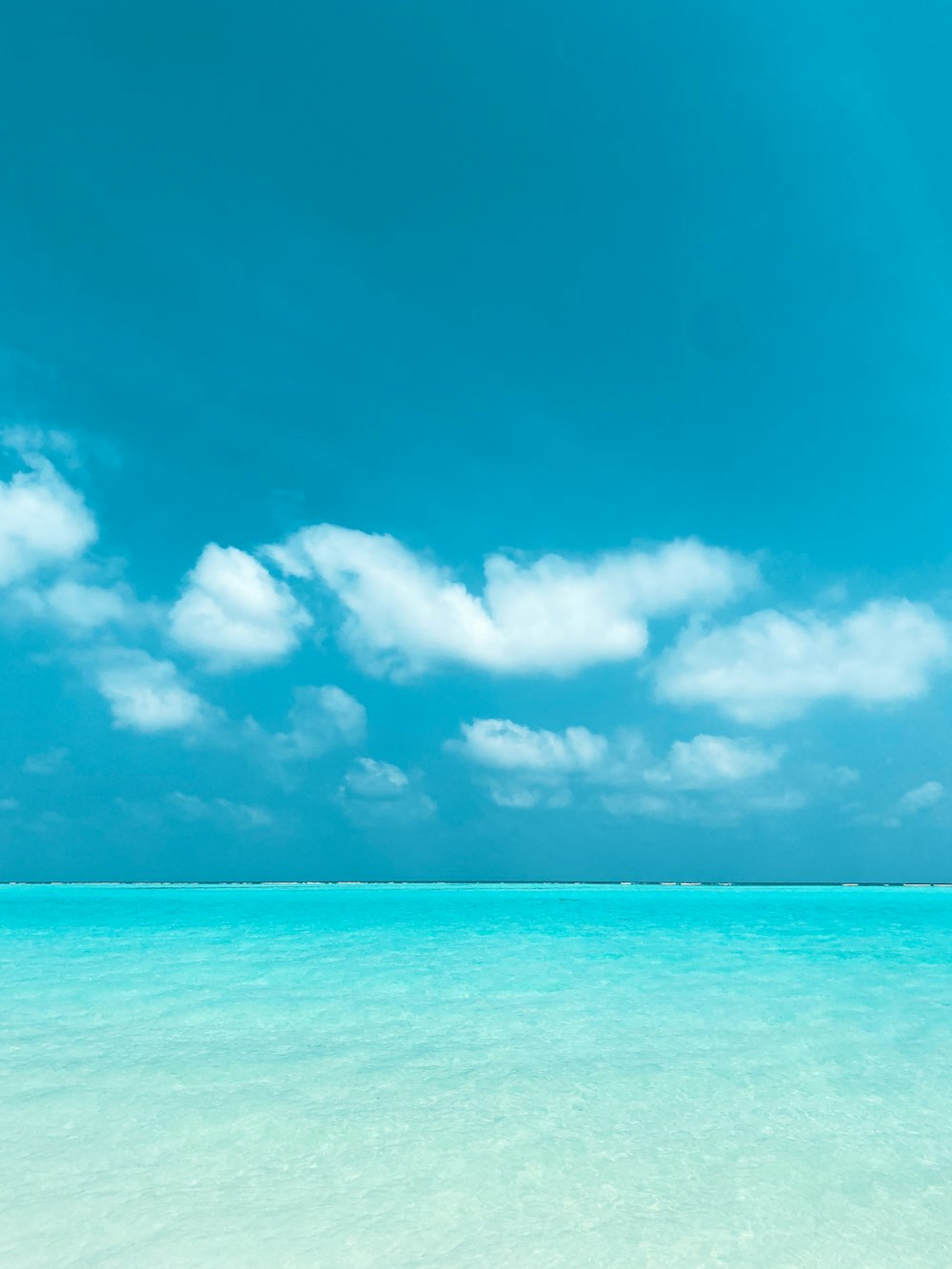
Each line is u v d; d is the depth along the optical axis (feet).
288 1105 24.16
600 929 80.12
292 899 145.18
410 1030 33.30
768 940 70.08
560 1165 20.24
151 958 55.06
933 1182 19.45
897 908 119.75
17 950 59.41
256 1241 16.40
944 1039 32.42
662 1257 16.01
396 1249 16.19
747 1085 26.35
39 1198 18.17
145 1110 23.56
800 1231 17.10
